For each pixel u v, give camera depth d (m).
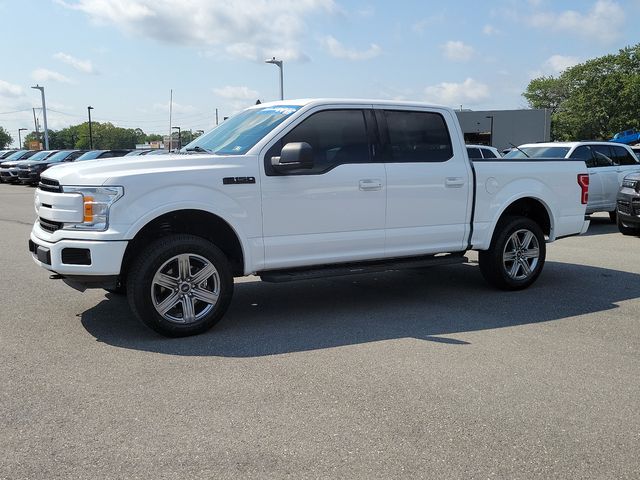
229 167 5.46
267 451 3.35
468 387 4.26
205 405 3.93
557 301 6.84
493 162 7.02
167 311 5.32
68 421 3.69
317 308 6.51
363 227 6.14
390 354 4.96
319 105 5.95
